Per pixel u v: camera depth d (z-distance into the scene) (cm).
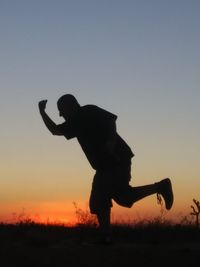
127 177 1081
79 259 887
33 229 1198
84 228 1223
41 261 873
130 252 945
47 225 1284
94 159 1080
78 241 1095
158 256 922
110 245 1041
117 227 1231
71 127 1096
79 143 1102
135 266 863
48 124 1107
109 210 1080
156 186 1097
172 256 923
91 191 1088
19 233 1159
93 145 1077
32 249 960
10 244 1000
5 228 1255
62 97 1093
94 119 1077
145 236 1142
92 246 1016
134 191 1086
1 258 891
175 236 1151
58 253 925
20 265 859
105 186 1073
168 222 1273
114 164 1075
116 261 881
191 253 950
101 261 878
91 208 1084
